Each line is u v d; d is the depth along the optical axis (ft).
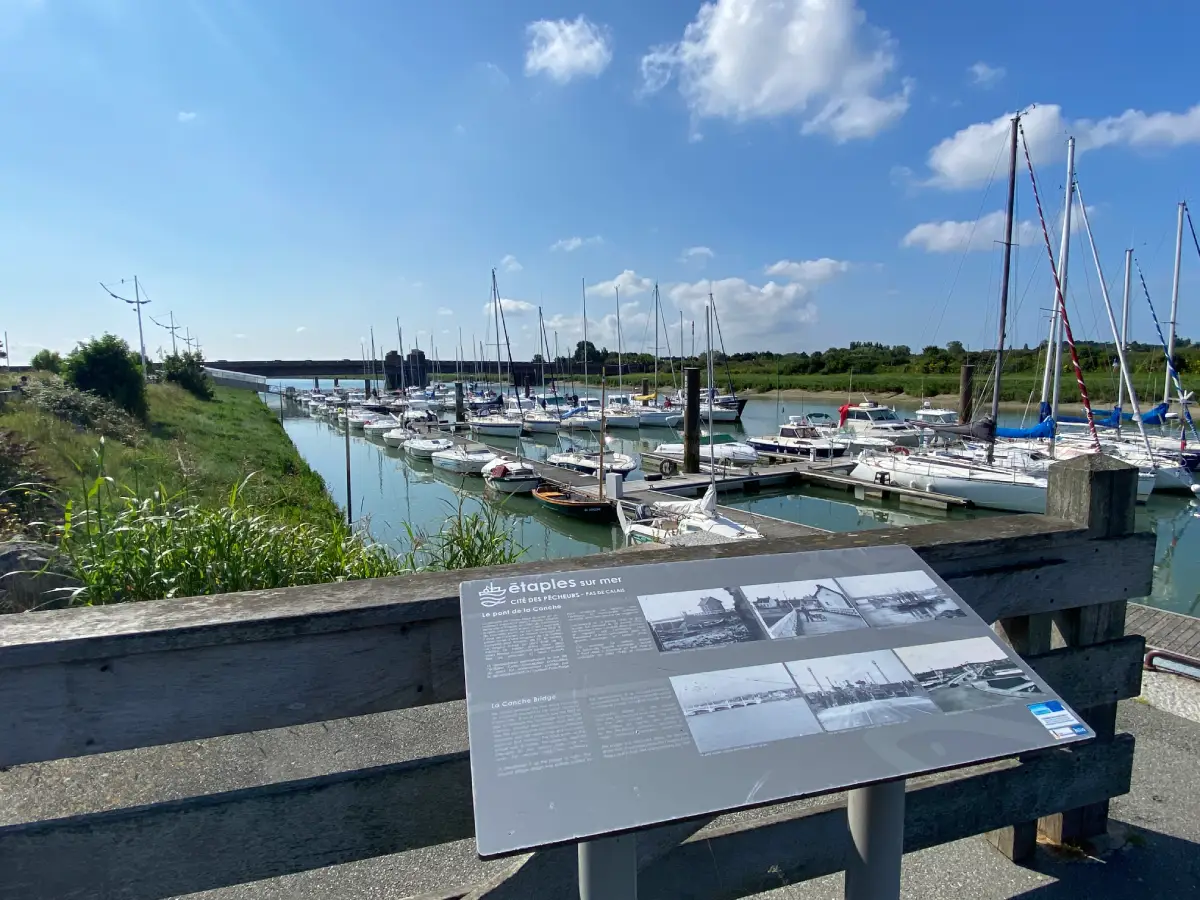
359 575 14.29
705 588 4.96
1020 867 6.95
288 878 6.79
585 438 141.08
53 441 38.70
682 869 5.39
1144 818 7.73
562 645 4.42
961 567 6.19
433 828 4.92
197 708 4.41
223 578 12.40
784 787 3.82
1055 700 4.55
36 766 8.45
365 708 4.78
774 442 101.96
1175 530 56.39
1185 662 11.76
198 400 128.36
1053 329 71.26
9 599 11.81
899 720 4.26
